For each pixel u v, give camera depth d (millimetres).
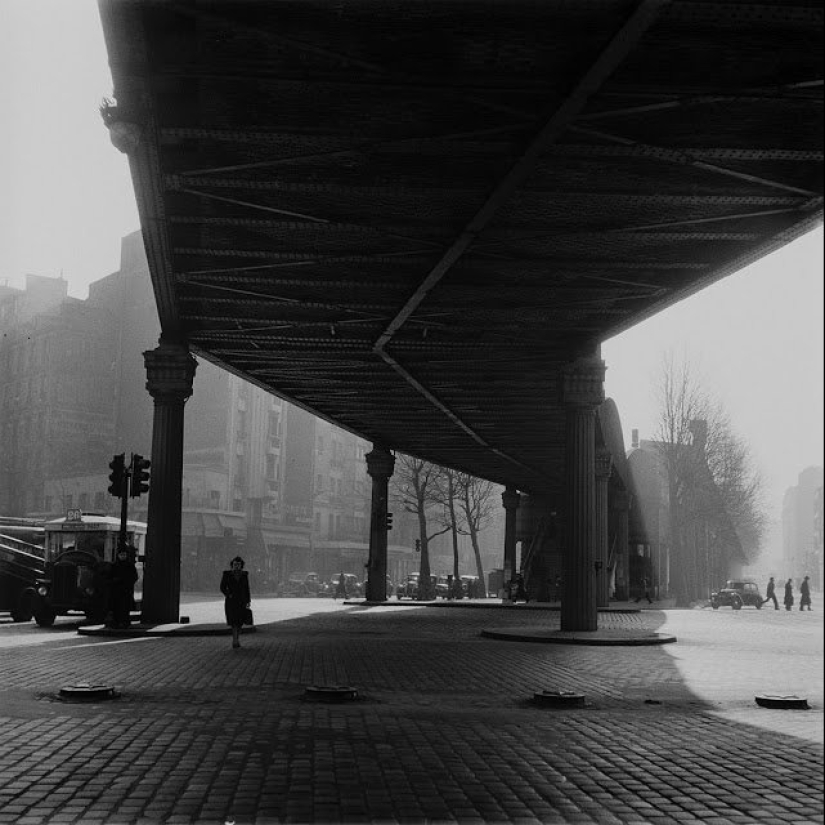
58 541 28031
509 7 9930
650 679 15555
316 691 12320
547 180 14875
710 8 9836
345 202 15750
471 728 10312
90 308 81750
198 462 77688
